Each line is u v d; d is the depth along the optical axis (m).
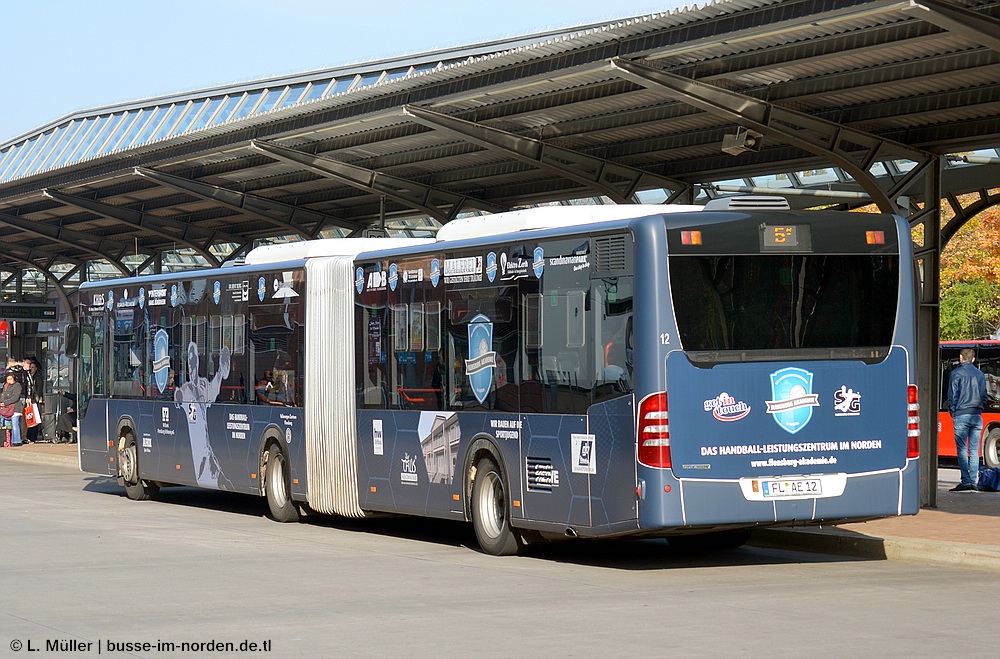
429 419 15.94
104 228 37.41
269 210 29.62
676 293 12.72
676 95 17.58
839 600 11.20
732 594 11.62
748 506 12.81
